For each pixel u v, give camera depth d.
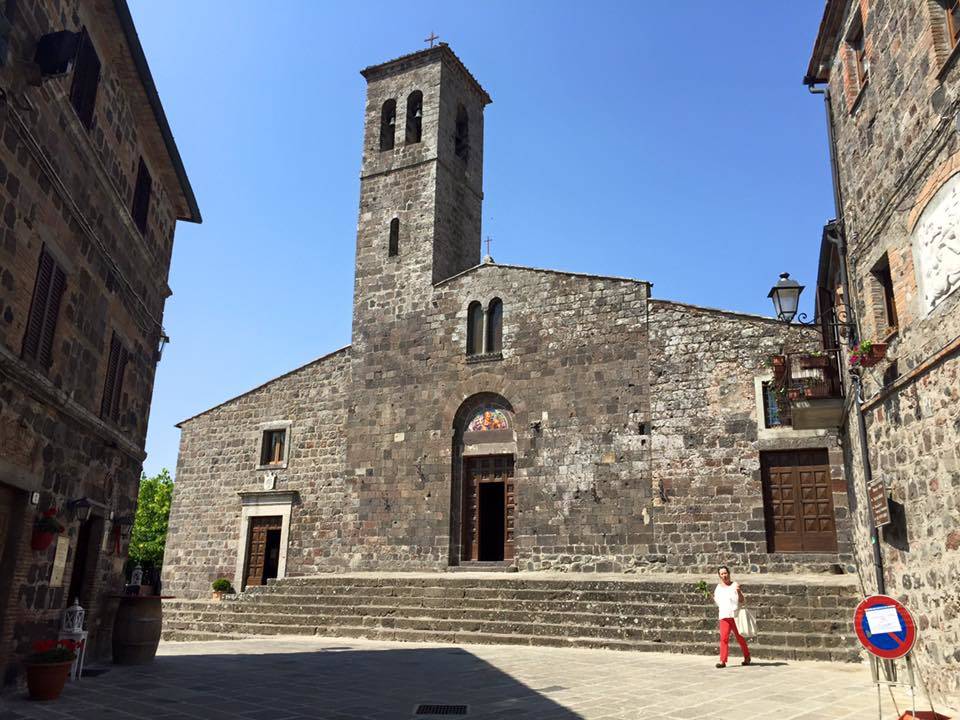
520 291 26.20
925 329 9.70
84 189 11.88
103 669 12.67
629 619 17.86
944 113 9.09
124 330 14.41
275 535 29.52
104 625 14.03
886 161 11.02
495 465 25.59
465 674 12.72
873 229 11.57
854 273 12.62
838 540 19.81
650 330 23.66
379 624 20.31
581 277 25.17
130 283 14.47
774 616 16.89
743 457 21.44
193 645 18.03
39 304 10.48
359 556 26.30
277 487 28.88
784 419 21.09
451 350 26.86
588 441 23.66
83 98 11.75
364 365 28.38
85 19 11.38
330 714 9.16
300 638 20.14
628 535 22.33
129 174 14.00
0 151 9.07
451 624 19.39
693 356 22.83
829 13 12.98
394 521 26.06
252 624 21.72
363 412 27.86
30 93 9.74
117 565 14.72
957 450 8.82
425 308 27.83
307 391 29.53
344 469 27.69
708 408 22.20
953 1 9.31
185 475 30.86
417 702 10.02
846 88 12.77
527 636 18.09
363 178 30.70
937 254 9.31
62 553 11.67
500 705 9.82
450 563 24.80
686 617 17.64
